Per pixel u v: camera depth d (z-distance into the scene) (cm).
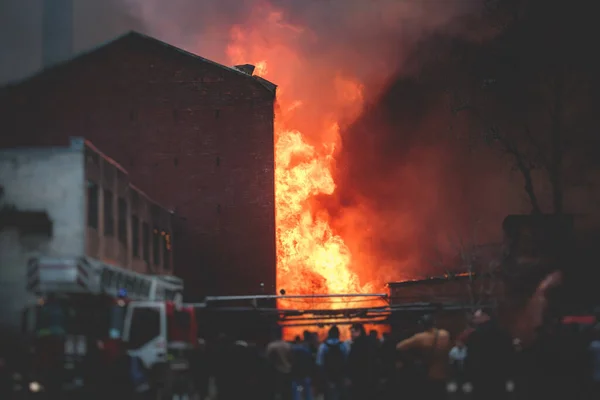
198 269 4088
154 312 2155
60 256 2562
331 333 1994
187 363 2138
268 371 2008
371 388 1903
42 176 2603
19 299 2548
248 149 4166
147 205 3566
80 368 1917
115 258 2981
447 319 3422
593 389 1762
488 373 1650
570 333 1811
